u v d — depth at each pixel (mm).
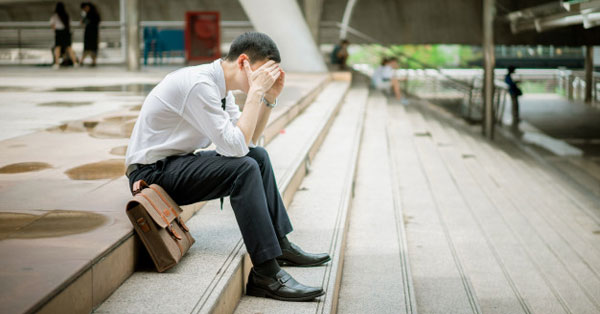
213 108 2555
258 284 2707
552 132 17359
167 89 2621
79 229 2475
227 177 2604
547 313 4145
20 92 8641
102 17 27391
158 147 2670
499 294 4379
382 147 8609
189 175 2617
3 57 21750
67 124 5488
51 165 3777
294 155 5367
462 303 3809
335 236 3689
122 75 13023
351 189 5305
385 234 4586
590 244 6039
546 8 14750
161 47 19078
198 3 27297
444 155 10391
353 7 26703
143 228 2459
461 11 25922
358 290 3406
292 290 2670
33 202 2914
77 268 2002
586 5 12141
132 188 2654
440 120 15617
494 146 13180
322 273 3033
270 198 2938
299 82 12203
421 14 26312
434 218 6234
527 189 8641
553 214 7336
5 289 1811
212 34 17078
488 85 14172
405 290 3408
